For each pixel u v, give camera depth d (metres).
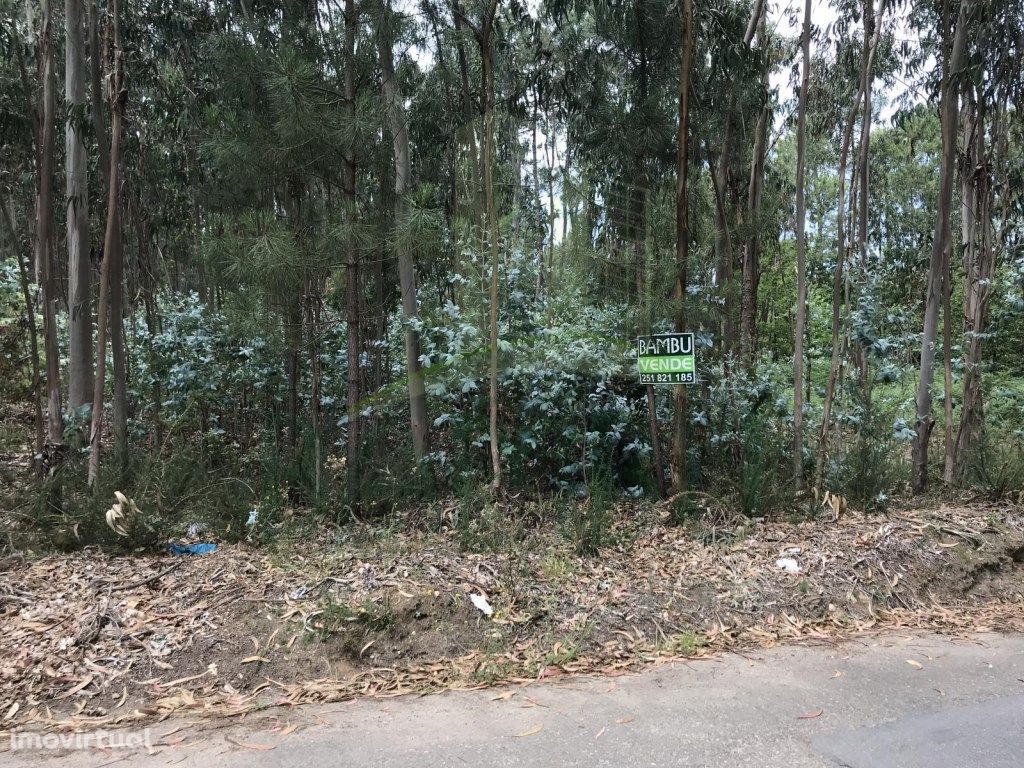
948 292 7.93
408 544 5.78
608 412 7.14
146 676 3.94
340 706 3.74
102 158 7.59
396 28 6.79
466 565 5.30
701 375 7.63
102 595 4.63
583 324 7.28
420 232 6.16
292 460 7.23
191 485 6.61
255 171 6.51
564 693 3.91
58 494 6.14
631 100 7.86
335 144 6.17
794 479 7.18
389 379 9.41
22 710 3.61
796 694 3.89
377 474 7.00
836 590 5.40
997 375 10.70
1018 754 3.24
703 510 6.73
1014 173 9.40
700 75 8.29
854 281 8.27
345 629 4.36
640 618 4.88
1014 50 8.55
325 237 6.26
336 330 9.02
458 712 3.67
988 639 4.84
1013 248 9.59
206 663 4.07
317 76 6.15
